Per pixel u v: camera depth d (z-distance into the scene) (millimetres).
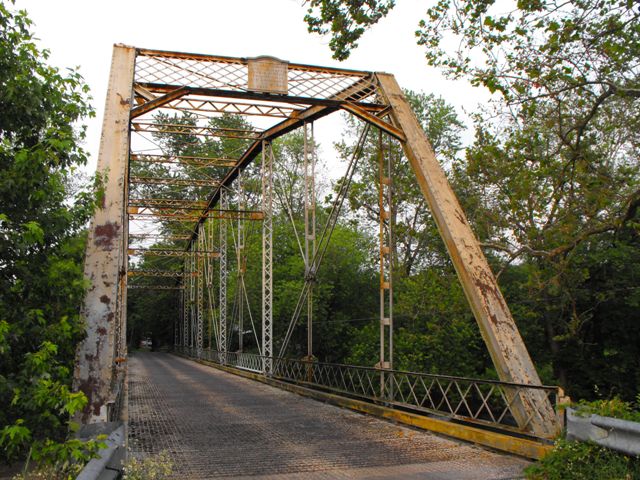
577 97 12711
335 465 6844
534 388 7422
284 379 17750
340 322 27516
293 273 29016
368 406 11422
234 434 9023
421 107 27844
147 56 12164
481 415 20172
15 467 5949
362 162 28047
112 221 8891
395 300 24438
